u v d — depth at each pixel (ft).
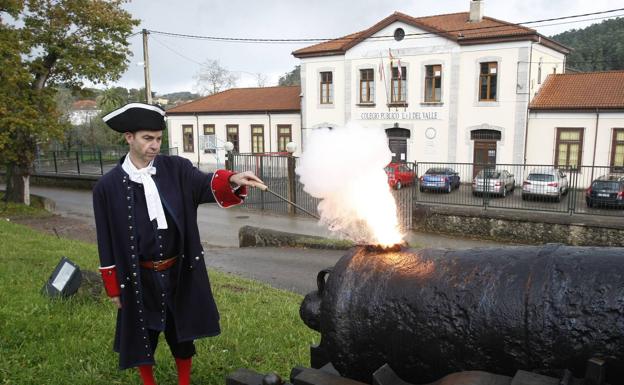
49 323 13.51
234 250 38.06
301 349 13.43
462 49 85.92
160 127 8.37
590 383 5.28
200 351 12.60
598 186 51.93
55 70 62.03
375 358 6.98
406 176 52.01
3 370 10.73
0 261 21.66
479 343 6.12
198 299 8.82
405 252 7.36
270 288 22.94
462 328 6.23
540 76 86.84
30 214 60.39
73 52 60.64
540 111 81.97
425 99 90.89
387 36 92.17
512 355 5.94
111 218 8.31
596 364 5.22
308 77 101.96
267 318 16.21
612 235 41.52
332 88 100.37
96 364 11.37
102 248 8.36
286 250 37.37
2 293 15.74
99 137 160.25
